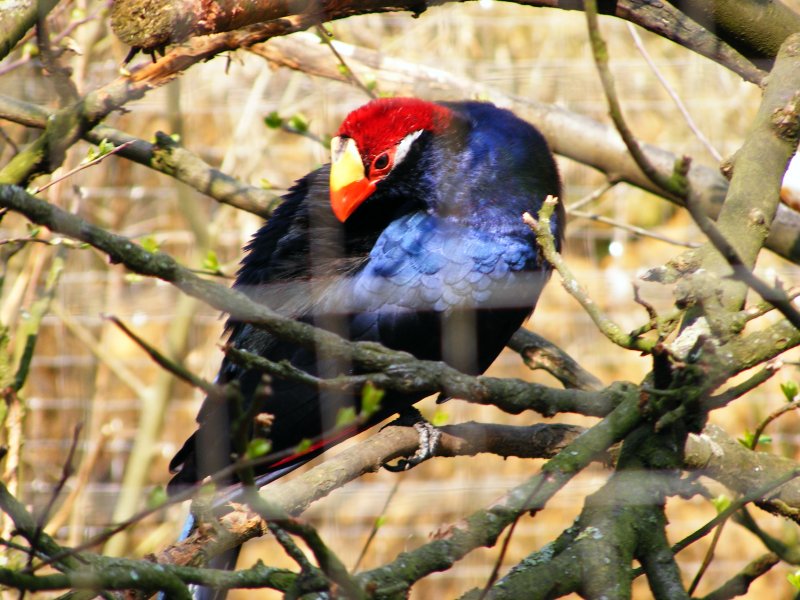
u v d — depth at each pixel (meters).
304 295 6.52
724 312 4.42
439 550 3.91
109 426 11.68
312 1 5.40
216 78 12.71
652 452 4.48
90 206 12.27
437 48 13.04
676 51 13.42
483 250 6.44
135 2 5.29
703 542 12.61
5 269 7.94
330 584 3.55
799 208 7.68
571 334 13.52
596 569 4.11
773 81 5.20
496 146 6.62
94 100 5.89
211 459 5.62
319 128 11.75
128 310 9.12
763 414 12.69
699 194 7.79
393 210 6.79
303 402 6.04
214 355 11.66
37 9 5.86
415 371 4.38
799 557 5.46
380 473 12.44
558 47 13.17
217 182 7.27
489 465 12.39
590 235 13.77
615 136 8.06
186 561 4.27
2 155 10.59
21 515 3.77
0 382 6.48
